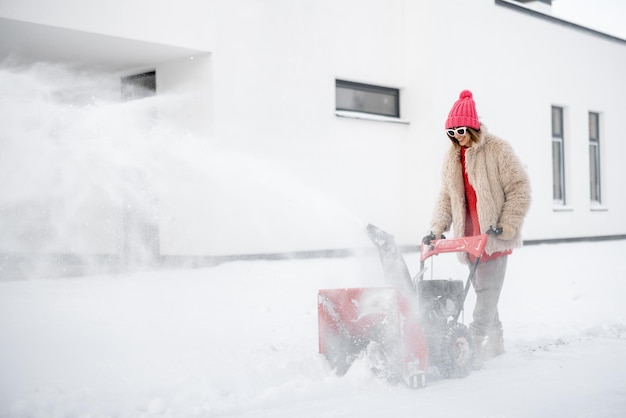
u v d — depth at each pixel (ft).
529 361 15.53
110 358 15.01
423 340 13.26
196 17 35.40
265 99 38.55
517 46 53.31
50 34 31.78
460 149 16.22
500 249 15.35
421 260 15.47
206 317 20.59
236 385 12.94
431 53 46.26
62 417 11.25
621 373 14.25
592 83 61.31
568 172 58.90
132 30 32.91
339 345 14.58
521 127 53.62
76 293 25.62
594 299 24.91
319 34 41.57
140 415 11.30
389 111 47.29
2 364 14.37
